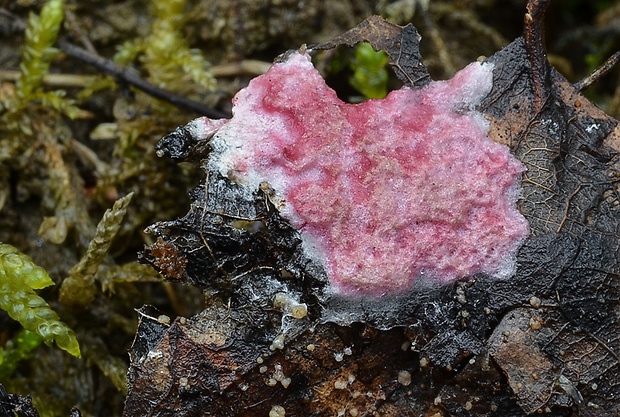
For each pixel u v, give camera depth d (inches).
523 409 5.8
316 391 5.9
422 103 6.1
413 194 5.9
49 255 6.9
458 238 5.9
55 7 6.9
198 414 5.9
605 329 5.8
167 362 5.9
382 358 5.9
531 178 6.0
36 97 6.9
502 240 5.9
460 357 5.9
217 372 5.9
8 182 6.9
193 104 6.9
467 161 6.0
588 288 5.9
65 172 6.9
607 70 6.1
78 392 6.8
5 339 6.8
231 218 5.9
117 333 6.9
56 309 6.8
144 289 6.9
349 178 5.9
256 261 5.9
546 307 5.9
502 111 6.1
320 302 5.9
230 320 5.9
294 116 6.0
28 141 6.9
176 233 5.9
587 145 6.0
